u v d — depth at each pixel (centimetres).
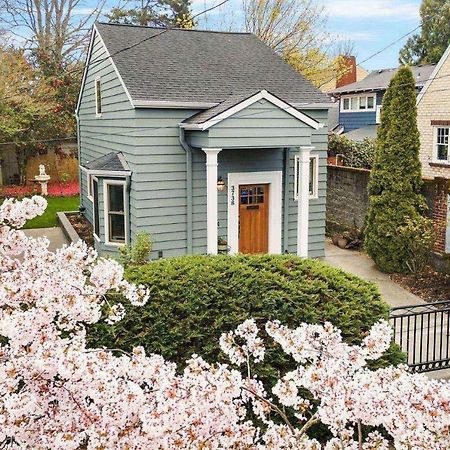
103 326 465
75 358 255
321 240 1244
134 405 256
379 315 515
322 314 497
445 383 268
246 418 454
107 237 1141
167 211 1077
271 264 537
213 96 1101
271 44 2320
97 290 327
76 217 1673
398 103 1122
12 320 268
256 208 1173
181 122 1066
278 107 1039
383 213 1132
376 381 274
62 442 249
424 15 3712
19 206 359
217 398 255
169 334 479
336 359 302
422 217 1099
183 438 250
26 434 256
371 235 1162
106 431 254
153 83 1092
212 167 1016
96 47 1326
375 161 1161
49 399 267
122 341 470
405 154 1118
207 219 1048
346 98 2641
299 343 313
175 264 524
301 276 523
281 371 490
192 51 1273
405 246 1102
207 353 481
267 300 491
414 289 1037
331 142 1841
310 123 1071
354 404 265
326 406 279
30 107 2095
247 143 1029
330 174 1525
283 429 289
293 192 1191
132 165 1066
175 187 1078
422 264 1086
